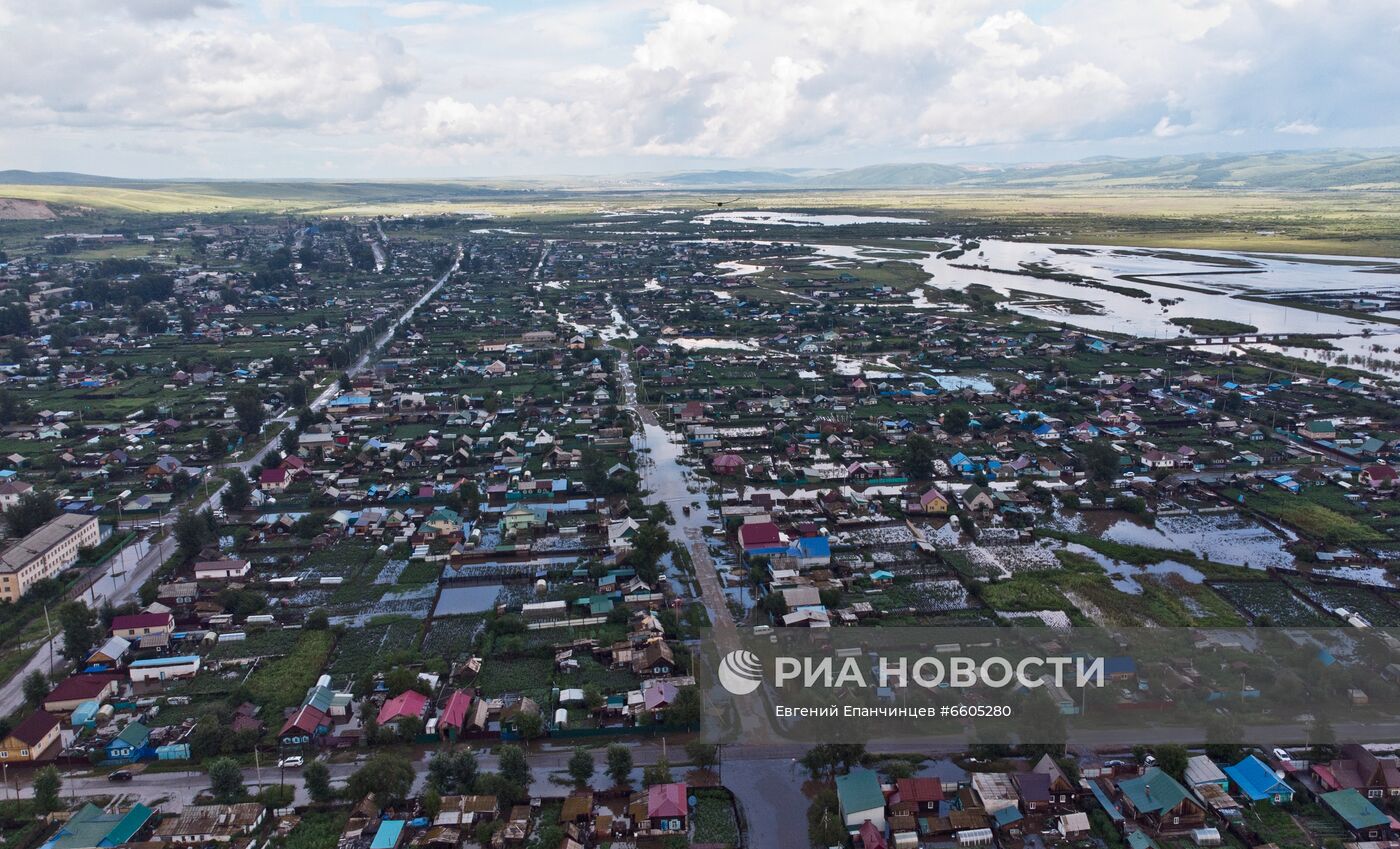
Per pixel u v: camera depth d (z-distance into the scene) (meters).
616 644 101.75
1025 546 130.00
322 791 76.94
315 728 85.94
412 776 77.94
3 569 113.94
